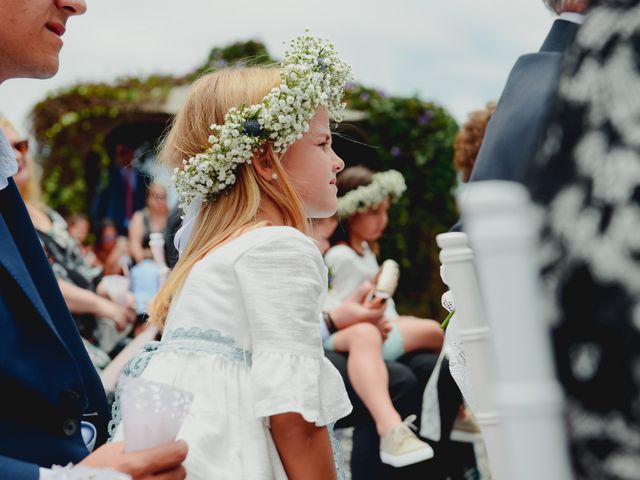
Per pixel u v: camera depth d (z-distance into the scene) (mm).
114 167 8203
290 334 2006
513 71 2131
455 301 1717
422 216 7262
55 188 9477
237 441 1997
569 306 911
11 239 1969
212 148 2301
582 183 938
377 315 4141
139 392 1776
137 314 5008
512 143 2041
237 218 2275
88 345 4402
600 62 979
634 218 902
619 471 874
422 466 3971
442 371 3785
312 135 2398
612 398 881
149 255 5715
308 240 2113
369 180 4707
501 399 871
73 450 1963
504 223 881
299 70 2352
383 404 3947
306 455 1981
